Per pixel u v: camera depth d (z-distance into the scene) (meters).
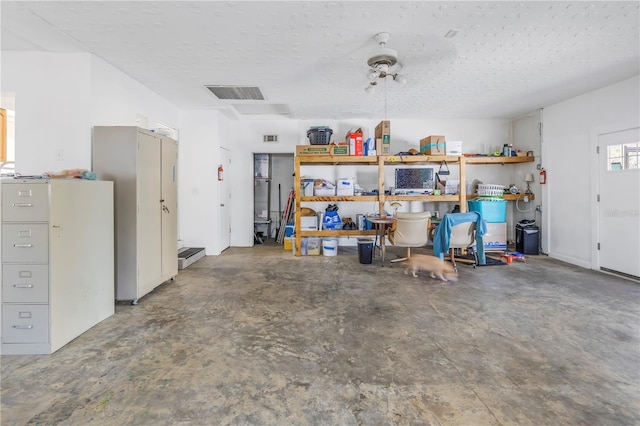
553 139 5.31
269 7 2.47
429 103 5.26
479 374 1.95
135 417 1.58
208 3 2.41
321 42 3.06
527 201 6.00
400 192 5.87
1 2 2.38
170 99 5.00
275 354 2.20
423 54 3.36
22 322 2.21
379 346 2.31
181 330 2.58
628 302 3.20
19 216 2.21
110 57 3.40
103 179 3.10
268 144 6.51
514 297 3.38
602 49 3.23
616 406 1.65
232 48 3.19
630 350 2.24
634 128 3.98
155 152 3.47
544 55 3.39
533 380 1.88
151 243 3.41
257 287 3.76
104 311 2.79
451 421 1.55
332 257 5.52
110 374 1.95
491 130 6.50
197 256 5.25
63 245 2.33
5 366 2.05
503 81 4.20
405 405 1.67
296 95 4.82
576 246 4.86
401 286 3.80
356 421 1.55
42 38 2.96
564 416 1.58
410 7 2.47
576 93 4.69
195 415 1.59
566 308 3.04
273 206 7.79
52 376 1.93
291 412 1.61
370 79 3.88
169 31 2.84
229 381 1.88
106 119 3.54
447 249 4.32
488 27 2.79
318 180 5.88
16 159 3.27
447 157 5.51
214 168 5.70
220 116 5.81
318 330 2.58
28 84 3.26
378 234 5.67
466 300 3.29
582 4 2.44
